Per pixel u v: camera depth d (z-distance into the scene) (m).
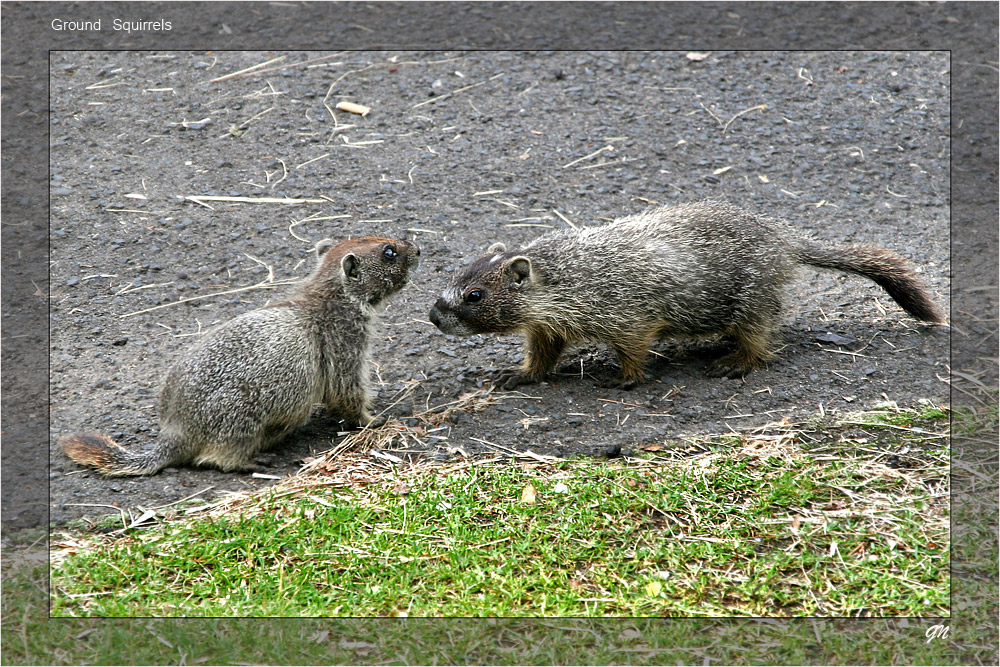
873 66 18.47
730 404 11.18
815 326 12.72
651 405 11.19
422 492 9.75
